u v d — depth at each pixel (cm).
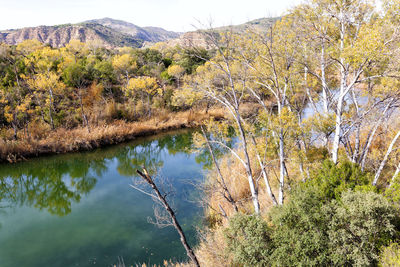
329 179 751
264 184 1211
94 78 3450
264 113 902
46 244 1024
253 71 992
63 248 994
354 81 834
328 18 945
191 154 2147
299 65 998
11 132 2214
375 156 1012
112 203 1376
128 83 3341
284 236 519
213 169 1450
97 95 3097
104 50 6025
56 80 2650
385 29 754
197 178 1578
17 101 2394
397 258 439
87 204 1383
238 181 1206
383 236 494
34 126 2355
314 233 497
